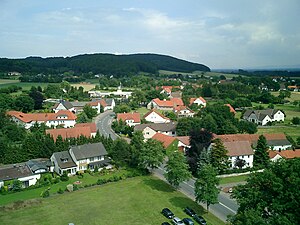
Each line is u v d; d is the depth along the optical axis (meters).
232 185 66.25
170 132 110.81
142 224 49.41
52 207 55.62
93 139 85.88
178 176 60.97
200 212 53.53
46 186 65.69
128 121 125.50
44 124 117.56
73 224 48.50
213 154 71.94
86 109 147.50
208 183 52.03
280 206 31.66
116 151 79.12
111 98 194.12
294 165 33.62
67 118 125.94
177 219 49.12
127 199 59.06
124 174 71.94
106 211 54.09
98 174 72.69
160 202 57.72
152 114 132.50
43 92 197.00
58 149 80.75
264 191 35.12
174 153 64.25
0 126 105.12
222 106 135.75
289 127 128.00
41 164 72.62
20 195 60.78
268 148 80.81
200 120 111.88
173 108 161.62
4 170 66.12
